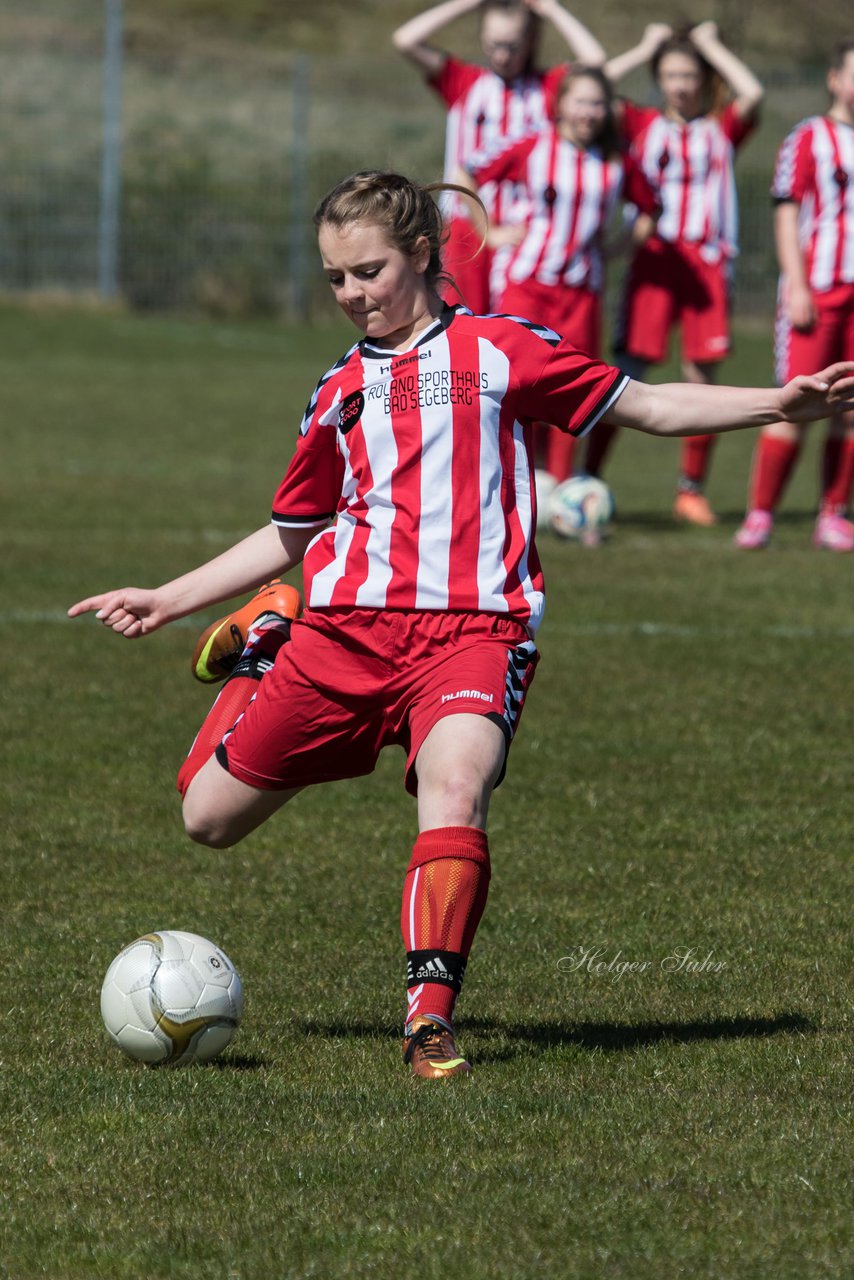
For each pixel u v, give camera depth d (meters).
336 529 13.09
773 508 40.88
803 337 38.81
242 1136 11.19
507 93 43.12
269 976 15.09
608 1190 10.18
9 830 19.58
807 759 23.23
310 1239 9.62
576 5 153.75
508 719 12.40
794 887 17.81
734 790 21.67
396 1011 14.19
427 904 12.13
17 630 30.06
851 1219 9.79
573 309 40.66
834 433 40.88
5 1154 10.93
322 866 18.64
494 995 14.56
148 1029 12.65
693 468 45.38
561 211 40.03
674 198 42.78
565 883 17.92
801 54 152.50
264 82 130.00
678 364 85.44
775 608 33.69
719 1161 10.63
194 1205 10.13
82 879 17.94
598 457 44.94
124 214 108.31
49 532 39.16
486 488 12.76
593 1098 11.82
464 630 12.63
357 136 122.88
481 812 12.16
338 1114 11.54
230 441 57.66
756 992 14.59
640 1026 13.75
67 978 14.92
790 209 38.38
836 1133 11.14
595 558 39.09
